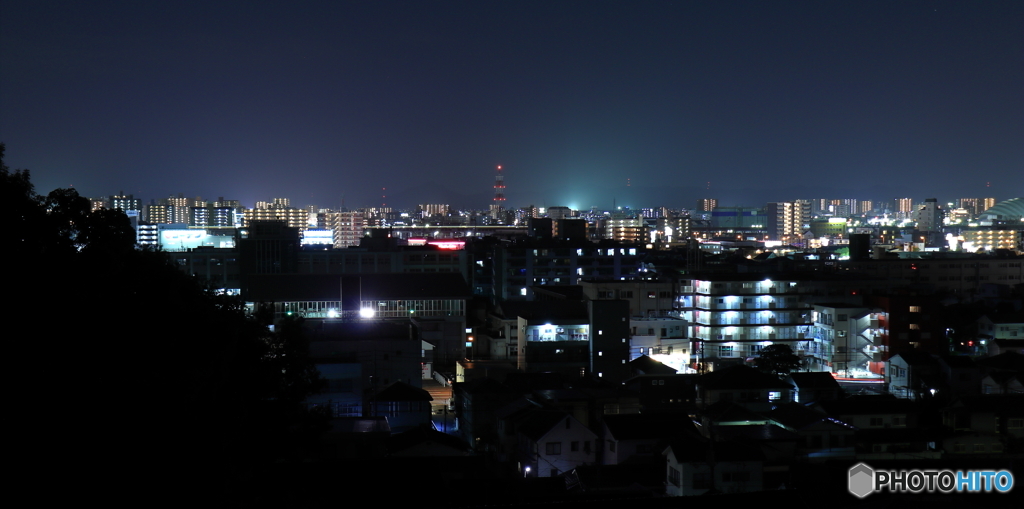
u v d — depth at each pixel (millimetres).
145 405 14898
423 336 79625
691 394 54625
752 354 79938
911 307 73375
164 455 14531
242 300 28641
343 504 26438
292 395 25016
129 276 19766
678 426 42344
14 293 15133
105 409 14547
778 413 45781
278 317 73125
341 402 51344
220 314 24906
